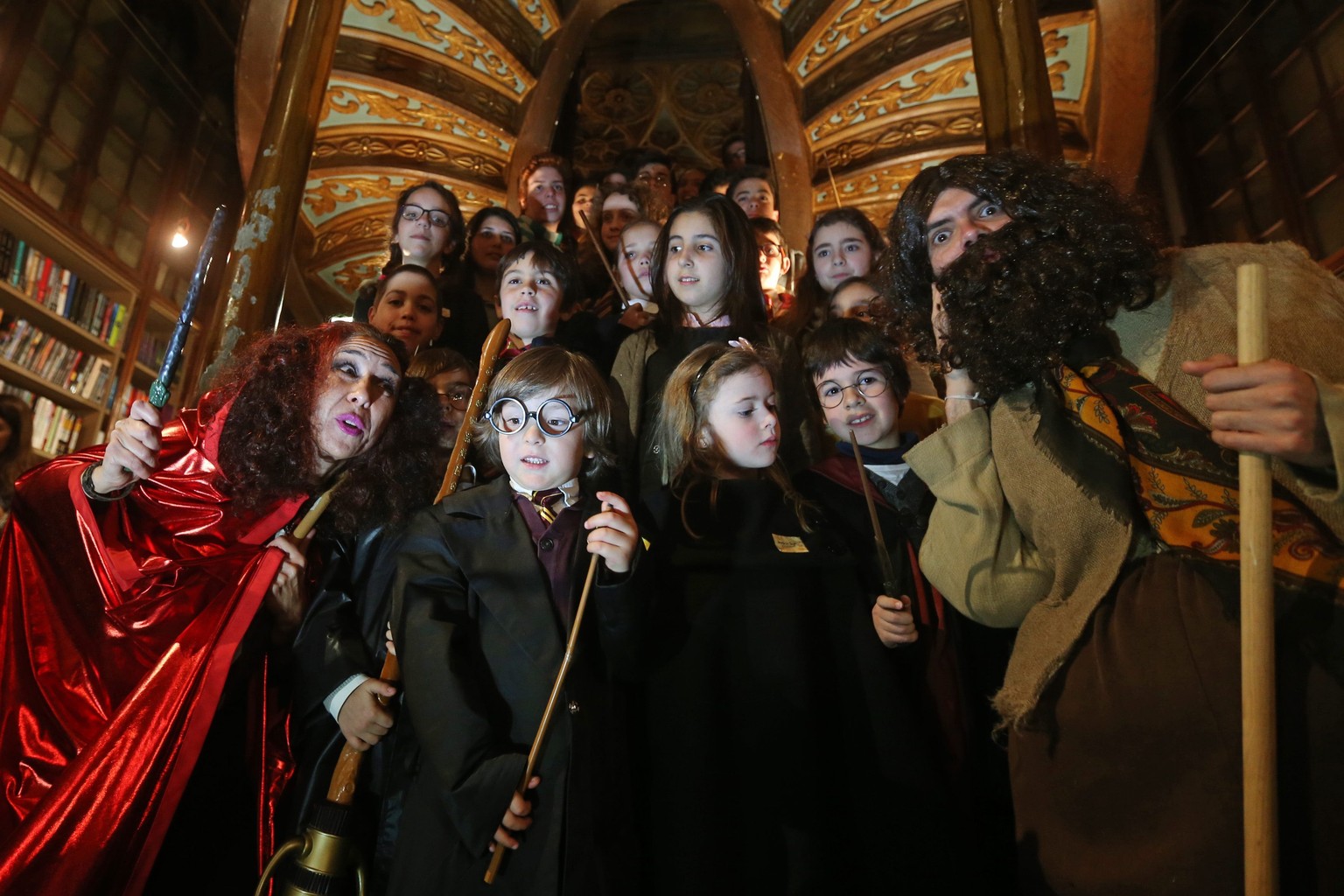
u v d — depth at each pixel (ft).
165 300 17.76
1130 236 4.47
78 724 5.54
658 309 8.55
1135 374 4.33
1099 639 4.00
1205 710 3.61
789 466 7.37
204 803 5.66
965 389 5.36
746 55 20.07
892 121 19.89
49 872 4.74
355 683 5.62
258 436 6.07
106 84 16.10
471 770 4.67
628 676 5.04
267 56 16.55
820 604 5.54
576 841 4.44
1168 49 15.02
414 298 9.62
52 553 5.84
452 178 21.38
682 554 5.45
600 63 23.88
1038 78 10.73
